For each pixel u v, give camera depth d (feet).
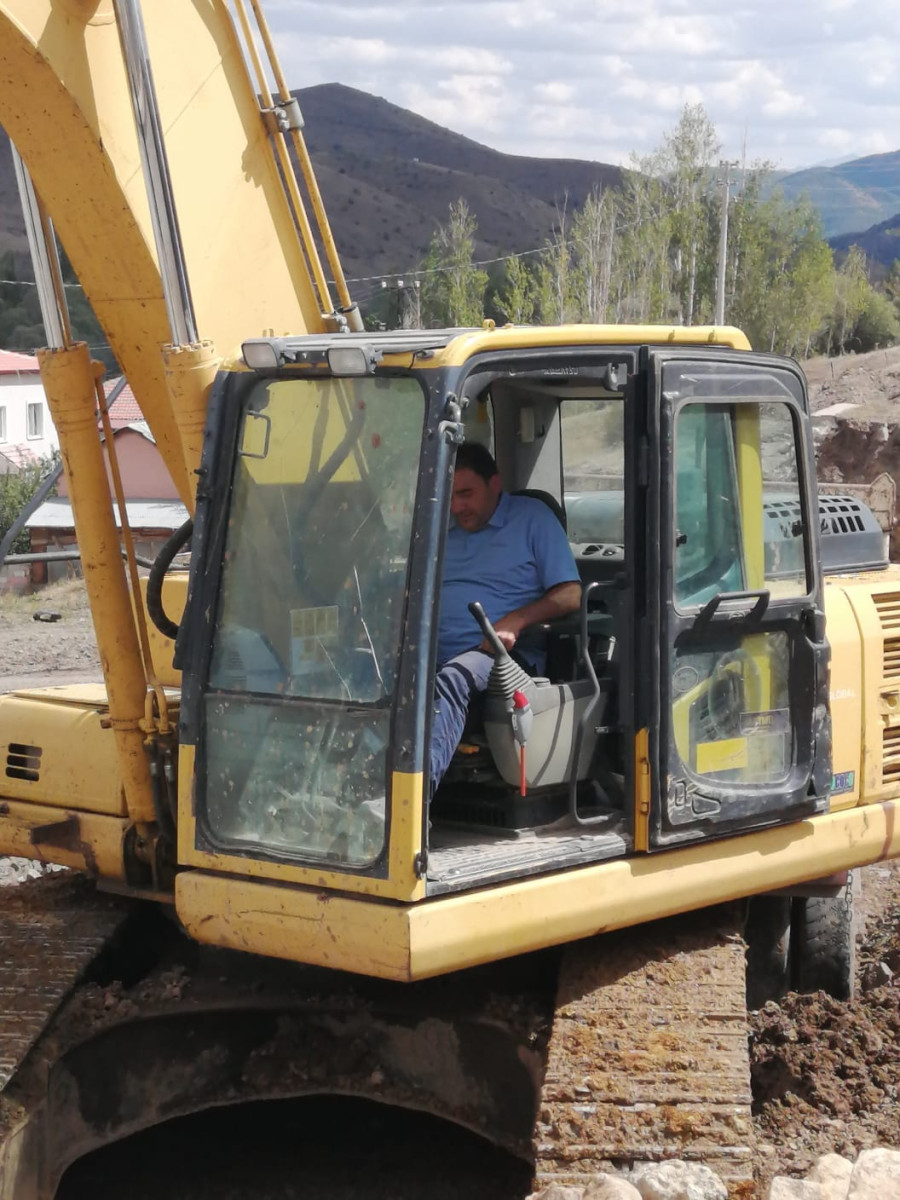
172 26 16.83
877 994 19.33
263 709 14.16
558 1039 14.16
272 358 14.05
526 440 17.74
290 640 14.11
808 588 16.61
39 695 18.61
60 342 15.98
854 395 112.27
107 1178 16.97
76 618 73.67
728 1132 12.99
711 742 15.71
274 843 14.11
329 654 13.87
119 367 16.79
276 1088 16.05
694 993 14.93
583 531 18.34
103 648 16.30
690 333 15.46
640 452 14.88
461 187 597.52
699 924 16.35
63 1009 15.61
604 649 16.15
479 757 15.34
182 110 16.78
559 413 18.19
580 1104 13.33
